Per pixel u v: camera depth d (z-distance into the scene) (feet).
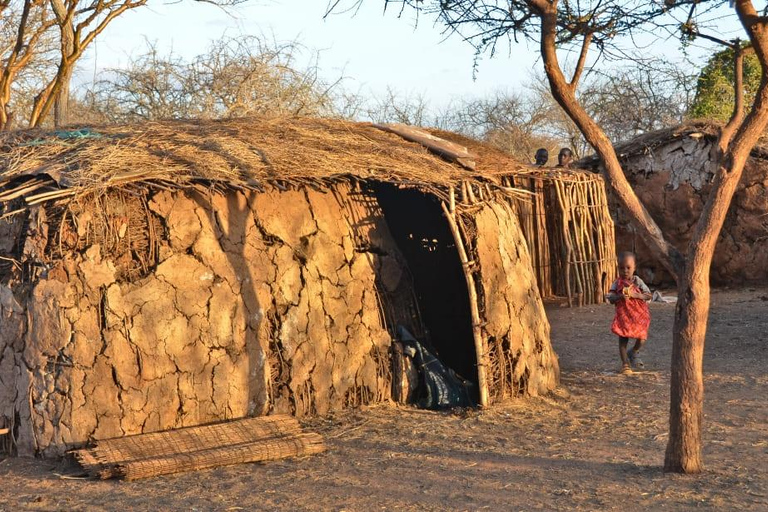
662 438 22.63
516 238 28.76
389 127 31.04
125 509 17.34
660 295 50.24
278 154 24.90
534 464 20.38
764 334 37.81
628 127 83.15
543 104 103.04
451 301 30.71
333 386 25.49
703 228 18.40
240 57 58.54
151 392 21.76
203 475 19.75
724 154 18.28
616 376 30.89
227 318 23.16
